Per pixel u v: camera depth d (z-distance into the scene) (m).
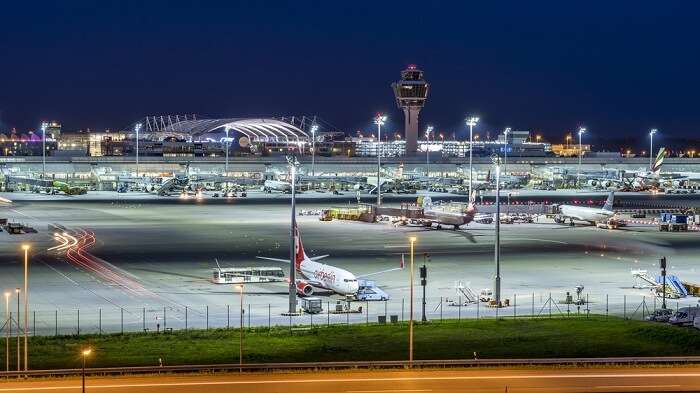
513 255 141.50
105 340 80.94
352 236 167.62
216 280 113.12
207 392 64.31
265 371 70.31
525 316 92.94
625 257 139.62
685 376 69.19
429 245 154.00
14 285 109.94
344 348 78.44
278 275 116.44
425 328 86.69
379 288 109.88
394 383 66.94
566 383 67.00
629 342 81.38
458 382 67.19
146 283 112.50
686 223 182.00
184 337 82.12
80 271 121.81
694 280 117.88
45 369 71.19
